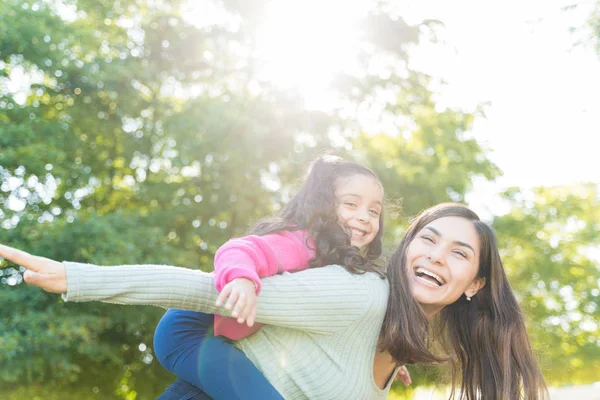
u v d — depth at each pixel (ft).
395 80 44.52
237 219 41.70
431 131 46.42
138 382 42.22
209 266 39.75
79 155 42.86
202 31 44.24
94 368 41.52
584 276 50.96
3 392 38.60
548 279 49.47
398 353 7.30
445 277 7.62
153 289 5.99
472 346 8.66
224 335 7.01
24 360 33.60
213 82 44.11
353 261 7.31
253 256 6.61
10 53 37.42
